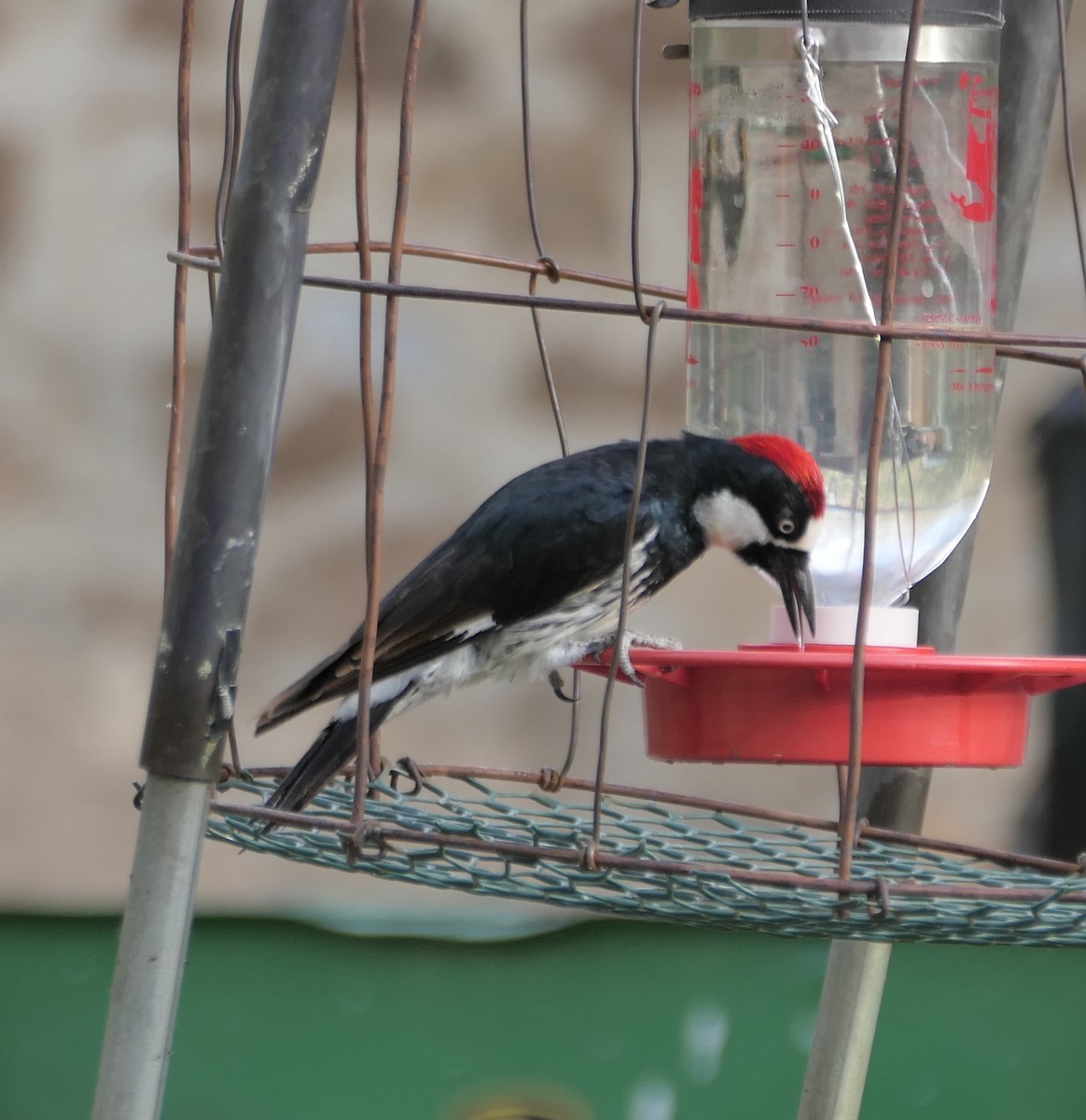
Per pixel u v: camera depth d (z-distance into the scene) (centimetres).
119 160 1070
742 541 768
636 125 510
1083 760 1046
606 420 1074
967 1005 1011
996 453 1065
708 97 736
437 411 1066
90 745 1023
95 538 1049
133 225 1069
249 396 512
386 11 1064
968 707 618
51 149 1065
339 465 1062
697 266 748
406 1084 996
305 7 509
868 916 516
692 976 1005
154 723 511
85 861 1009
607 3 1070
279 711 681
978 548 1059
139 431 1062
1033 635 1055
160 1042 506
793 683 619
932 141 710
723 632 1046
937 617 733
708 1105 1002
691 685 637
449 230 1069
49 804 1012
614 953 1009
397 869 556
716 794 1052
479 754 1051
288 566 1056
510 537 789
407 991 1000
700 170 742
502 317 1069
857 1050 697
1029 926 518
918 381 730
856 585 757
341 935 1000
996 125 718
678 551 802
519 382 1070
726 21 697
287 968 995
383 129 1068
